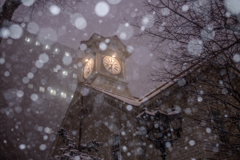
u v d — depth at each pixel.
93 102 15.48
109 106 13.97
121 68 22.38
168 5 6.38
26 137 35.47
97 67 20.67
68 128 16.25
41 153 34.75
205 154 9.40
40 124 40.12
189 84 7.77
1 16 6.38
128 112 12.70
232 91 6.70
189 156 10.04
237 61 6.68
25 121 38.38
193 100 10.75
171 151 10.94
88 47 22.70
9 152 29.11
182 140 10.62
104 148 14.30
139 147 11.93
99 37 21.88
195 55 6.64
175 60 6.84
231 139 9.78
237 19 5.65
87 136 15.91
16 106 39.62
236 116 6.55
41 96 44.72
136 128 12.38
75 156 7.88
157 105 12.53
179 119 8.43
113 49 22.88
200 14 6.21
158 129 8.06
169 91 11.59
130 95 20.89
